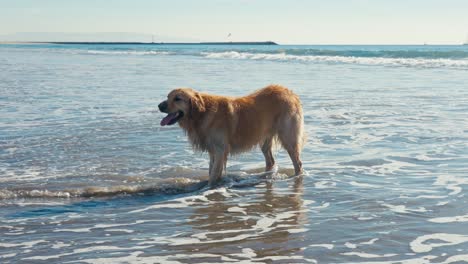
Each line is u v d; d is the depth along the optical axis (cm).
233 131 769
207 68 3253
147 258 470
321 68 3133
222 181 771
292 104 814
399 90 1898
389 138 1043
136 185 745
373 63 3569
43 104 1578
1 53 6956
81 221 584
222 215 603
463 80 2236
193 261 462
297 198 670
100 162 877
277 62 3894
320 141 1037
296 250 484
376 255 466
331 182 745
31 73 2934
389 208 608
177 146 999
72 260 466
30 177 782
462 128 1129
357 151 941
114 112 1418
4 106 1533
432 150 927
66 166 849
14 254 482
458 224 543
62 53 7119
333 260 457
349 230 534
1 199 674
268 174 810
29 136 1091
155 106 1530
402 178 751
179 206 645
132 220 587
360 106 1499
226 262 458
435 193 665
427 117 1290
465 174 759
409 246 485
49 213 615
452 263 444
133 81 2362
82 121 1274
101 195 697
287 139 808
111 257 473
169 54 6350
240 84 2098
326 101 1611
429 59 3656
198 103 752
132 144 1016
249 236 527
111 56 5869
